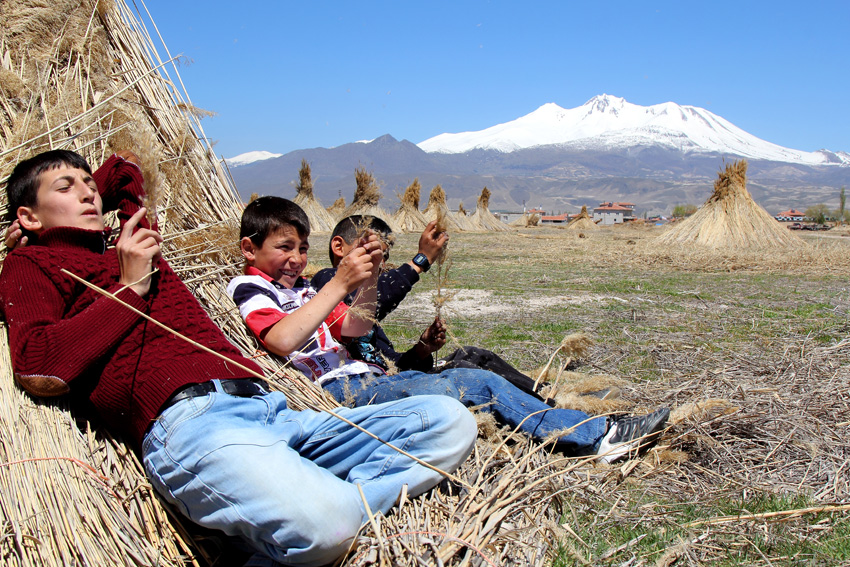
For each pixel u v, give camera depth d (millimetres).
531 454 2969
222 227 3529
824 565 2447
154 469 2271
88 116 3312
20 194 2486
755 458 3418
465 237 29109
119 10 3830
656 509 2898
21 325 2275
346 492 2258
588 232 41406
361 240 3055
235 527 2184
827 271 13664
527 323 7262
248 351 3111
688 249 19016
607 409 3512
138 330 2354
